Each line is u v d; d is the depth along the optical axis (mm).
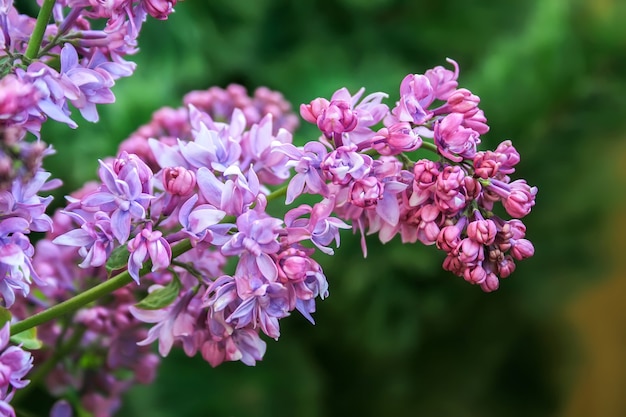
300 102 1181
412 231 485
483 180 467
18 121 430
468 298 1210
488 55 1198
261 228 461
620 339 1281
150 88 934
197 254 512
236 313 463
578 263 1223
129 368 597
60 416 588
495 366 1280
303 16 1254
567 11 1132
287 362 1150
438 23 1305
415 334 1163
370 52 1264
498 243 469
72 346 581
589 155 1191
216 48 1180
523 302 1240
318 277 467
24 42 498
